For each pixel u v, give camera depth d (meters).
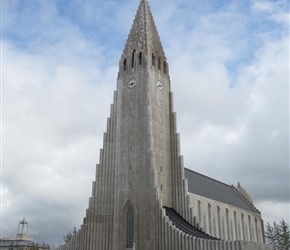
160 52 77.94
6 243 130.50
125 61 78.06
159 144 67.62
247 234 94.88
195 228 60.62
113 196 66.88
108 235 64.31
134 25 80.50
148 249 57.69
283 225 105.00
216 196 87.69
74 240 67.19
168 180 66.75
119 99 74.56
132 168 66.38
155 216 58.69
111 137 72.00
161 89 73.56
